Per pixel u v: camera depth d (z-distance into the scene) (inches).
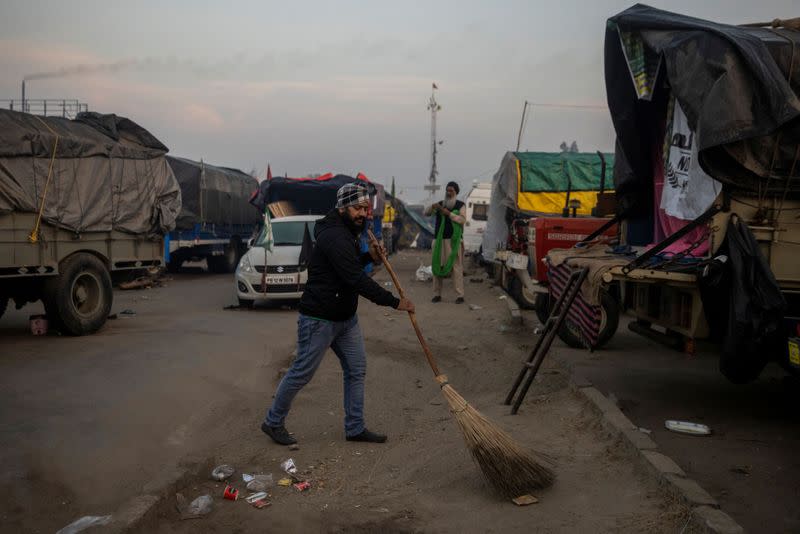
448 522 152.6
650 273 214.8
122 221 414.0
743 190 209.2
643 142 289.7
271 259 485.4
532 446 200.2
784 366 206.1
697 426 207.0
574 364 302.4
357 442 210.1
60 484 164.1
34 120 365.7
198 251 808.3
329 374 294.4
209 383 267.0
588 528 146.7
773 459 184.1
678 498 152.6
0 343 333.1
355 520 153.9
